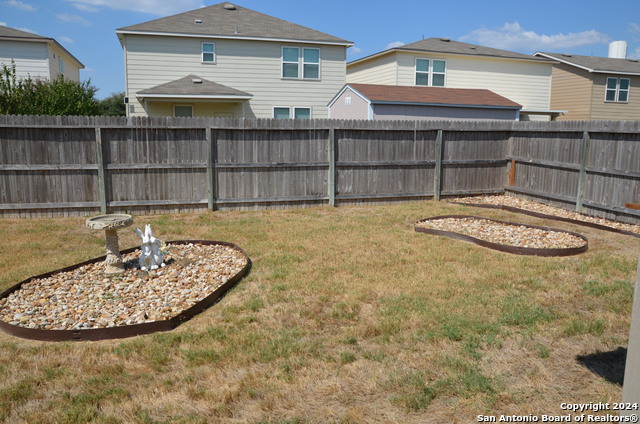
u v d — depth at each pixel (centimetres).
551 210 1043
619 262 655
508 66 2294
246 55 1986
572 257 690
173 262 676
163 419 315
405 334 433
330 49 2086
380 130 1120
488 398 331
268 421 312
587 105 2488
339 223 930
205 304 511
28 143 938
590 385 349
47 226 890
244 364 386
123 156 987
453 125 1173
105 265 637
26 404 333
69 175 966
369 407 326
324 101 2111
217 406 328
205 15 2103
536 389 344
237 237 817
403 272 617
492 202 1155
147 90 1742
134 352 406
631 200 897
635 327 254
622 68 2542
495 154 1234
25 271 628
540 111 2261
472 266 643
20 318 473
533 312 477
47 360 397
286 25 2152
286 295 539
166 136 1002
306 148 1084
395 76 2131
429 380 357
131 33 1831
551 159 1095
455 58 2200
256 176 1062
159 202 1014
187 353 402
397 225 913
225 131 1031
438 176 1183
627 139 900
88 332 437
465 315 473
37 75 2133
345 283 574
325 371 371
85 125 953
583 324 446
